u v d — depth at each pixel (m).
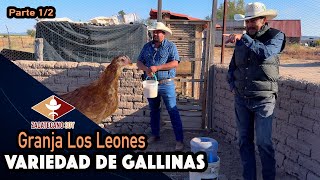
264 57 3.33
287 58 30.38
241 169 4.62
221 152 5.39
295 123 4.20
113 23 11.35
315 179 3.82
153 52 5.29
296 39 51.56
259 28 3.54
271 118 3.55
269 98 3.54
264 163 3.59
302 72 15.53
